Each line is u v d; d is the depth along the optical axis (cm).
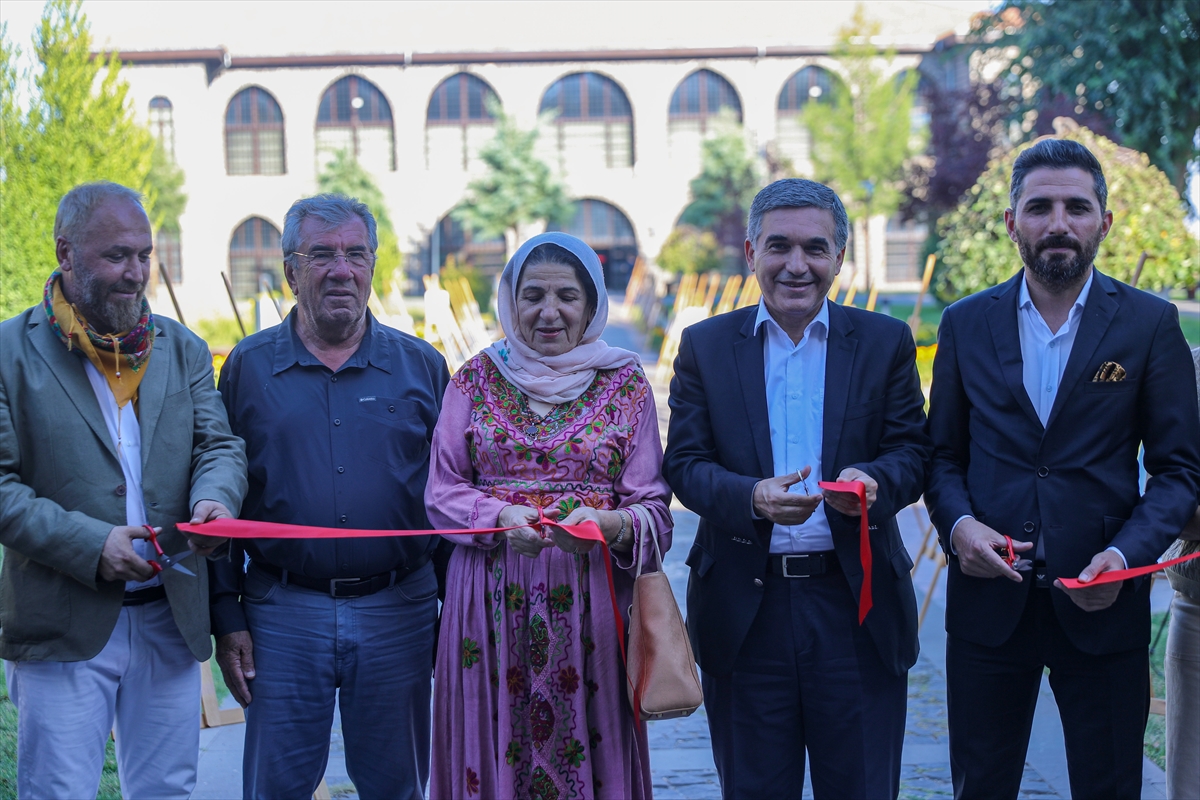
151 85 3831
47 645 269
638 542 279
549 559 280
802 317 289
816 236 279
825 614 285
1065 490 276
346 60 3938
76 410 272
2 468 267
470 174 4066
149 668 287
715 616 294
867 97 3008
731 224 3375
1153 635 532
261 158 4003
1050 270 275
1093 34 1956
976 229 1185
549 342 288
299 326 311
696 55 4031
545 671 277
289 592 297
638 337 2602
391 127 4038
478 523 276
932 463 297
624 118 4119
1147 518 268
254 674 297
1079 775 286
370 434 301
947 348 299
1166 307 280
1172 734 306
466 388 296
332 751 429
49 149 1325
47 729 270
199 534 263
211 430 291
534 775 277
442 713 288
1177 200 952
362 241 298
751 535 276
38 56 1381
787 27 4134
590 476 288
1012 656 285
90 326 273
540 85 4053
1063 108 2028
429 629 313
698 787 397
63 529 259
